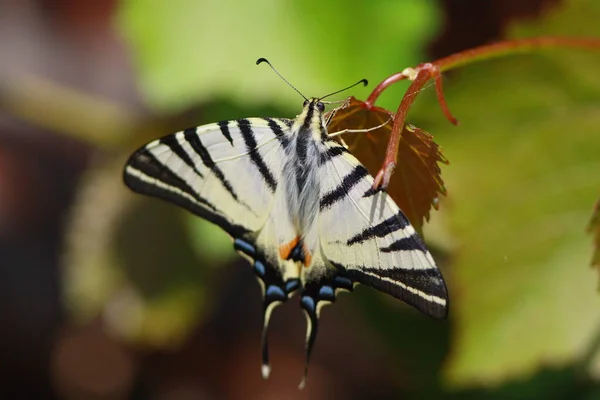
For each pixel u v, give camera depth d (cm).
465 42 93
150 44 91
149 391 105
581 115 89
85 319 97
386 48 91
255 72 91
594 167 89
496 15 93
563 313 89
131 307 95
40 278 116
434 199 83
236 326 106
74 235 95
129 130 95
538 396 94
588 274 89
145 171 86
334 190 84
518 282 89
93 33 110
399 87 91
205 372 105
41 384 109
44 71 108
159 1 91
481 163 89
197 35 91
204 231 93
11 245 117
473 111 89
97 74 108
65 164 115
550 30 89
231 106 93
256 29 91
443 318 83
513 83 89
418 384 95
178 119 95
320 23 91
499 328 89
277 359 104
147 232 95
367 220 84
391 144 82
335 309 102
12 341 111
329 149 84
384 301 95
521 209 89
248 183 86
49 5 110
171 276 95
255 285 106
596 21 89
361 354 103
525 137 89
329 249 85
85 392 107
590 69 88
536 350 88
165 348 103
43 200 113
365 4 91
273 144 85
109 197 95
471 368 89
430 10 91
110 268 95
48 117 96
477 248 89
